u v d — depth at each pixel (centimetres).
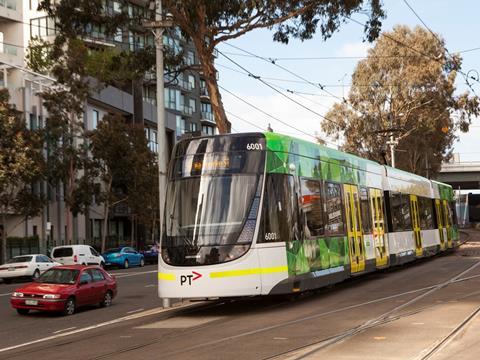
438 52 5844
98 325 1473
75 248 3925
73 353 1064
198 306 1702
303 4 2489
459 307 1366
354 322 1226
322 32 2602
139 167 4672
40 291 1733
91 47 5625
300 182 1625
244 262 1405
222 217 1438
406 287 1877
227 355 956
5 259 3766
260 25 2512
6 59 4456
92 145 4438
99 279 1911
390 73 6031
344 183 1955
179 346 1067
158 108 1878
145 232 6266
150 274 3528
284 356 924
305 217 1623
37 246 4428
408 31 5959
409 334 1062
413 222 2767
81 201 4356
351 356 898
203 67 2588
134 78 2942
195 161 1500
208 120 9169
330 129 6325
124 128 4628
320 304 1566
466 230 8562
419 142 6356
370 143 6112
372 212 2202
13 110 3672
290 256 1509
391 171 2536
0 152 3509
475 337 1015
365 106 6147
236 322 1331
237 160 1480
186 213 1465
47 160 4184
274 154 1516
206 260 1412
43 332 1412
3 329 1490
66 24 2523
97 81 4944
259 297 1769
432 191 3281
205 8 2359
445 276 2175
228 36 2541
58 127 4166
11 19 4597
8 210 3991
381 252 2234
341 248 1842
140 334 1250
